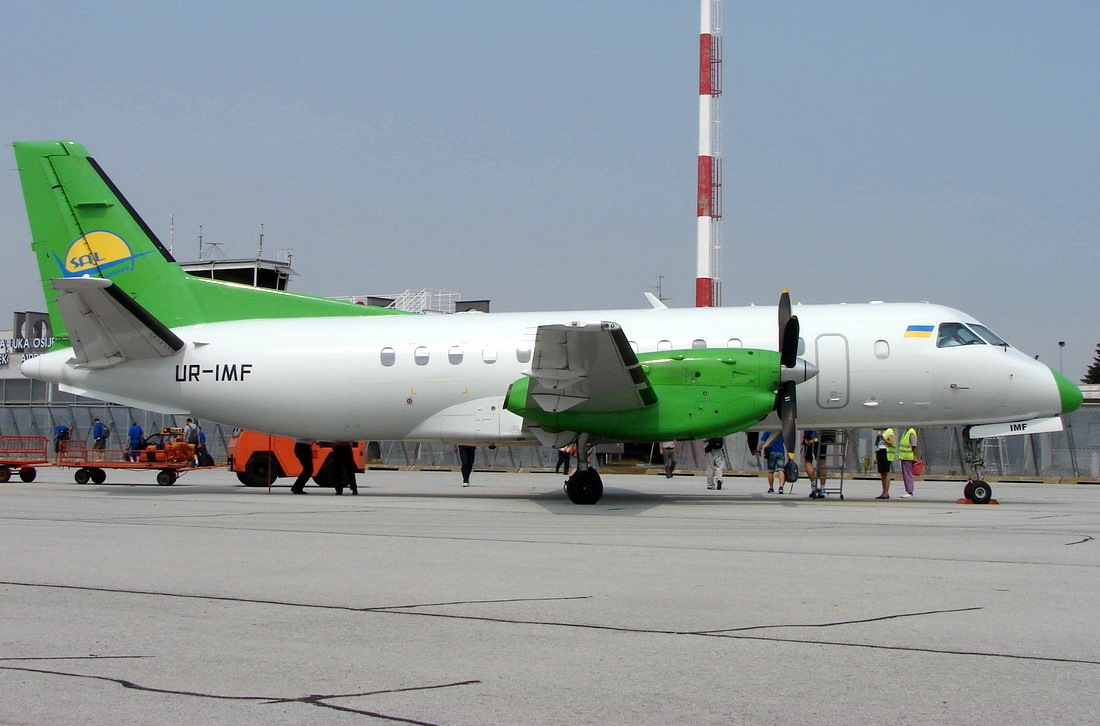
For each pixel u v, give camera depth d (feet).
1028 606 22.49
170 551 31.94
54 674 16.52
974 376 56.75
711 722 14.15
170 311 64.95
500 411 59.00
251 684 15.96
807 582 25.86
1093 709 14.74
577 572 27.58
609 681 16.22
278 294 64.85
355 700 15.08
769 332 57.67
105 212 65.16
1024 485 91.56
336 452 64.95
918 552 32.32
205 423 128.26
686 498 62.03
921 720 14.25
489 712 14.53
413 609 22.08
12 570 27.73
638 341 57.98
